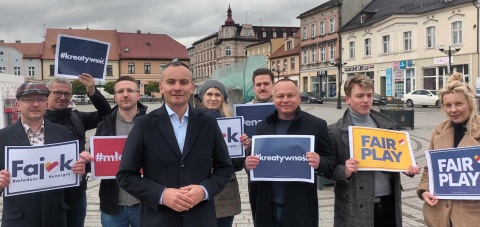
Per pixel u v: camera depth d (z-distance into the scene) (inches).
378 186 140.7
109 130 161.0
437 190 127.6
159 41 3048.7
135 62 2920.8
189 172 109.6
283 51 2498.8
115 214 153.3
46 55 2736.2
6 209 130.7
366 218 136.5
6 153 126.1
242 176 354.6
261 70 190.2
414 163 139.0
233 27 3267.7
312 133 136.9
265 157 136.3
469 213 122.6
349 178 136.0
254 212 148.7
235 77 573.9
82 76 176.4
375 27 1662.2
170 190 104.6
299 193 134.6
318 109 1251.8
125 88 159.9
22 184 128.2
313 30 2121.1
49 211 134.6
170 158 108.8
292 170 133.3
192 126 113.0
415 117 885.2
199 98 181.3
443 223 127.0
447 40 1353.3
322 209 252.7
